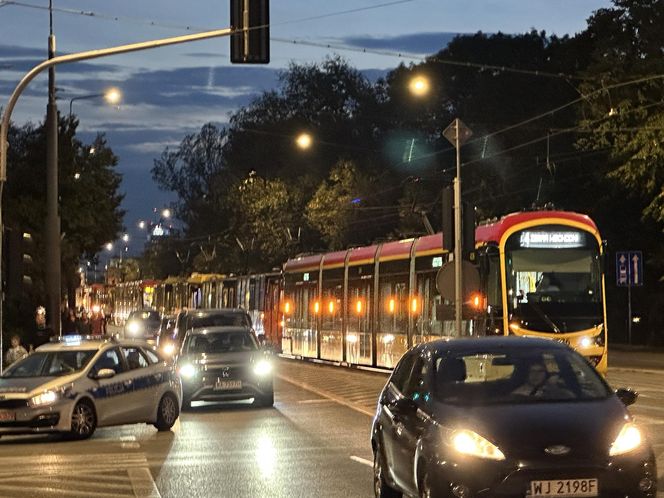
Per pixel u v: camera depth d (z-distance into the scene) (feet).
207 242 458.09
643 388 126.52
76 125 260.83
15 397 89.76
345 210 323.16
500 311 125.70
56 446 87.15
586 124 193.16
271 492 60.34
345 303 179.11
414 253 151.53
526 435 43.37
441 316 136.98
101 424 92.38
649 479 43.42
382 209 328.90
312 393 130.52
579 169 270.26
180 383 101.76
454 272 125.70
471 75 348.79
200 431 94.79
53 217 161.27
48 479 68.44
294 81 423.64
